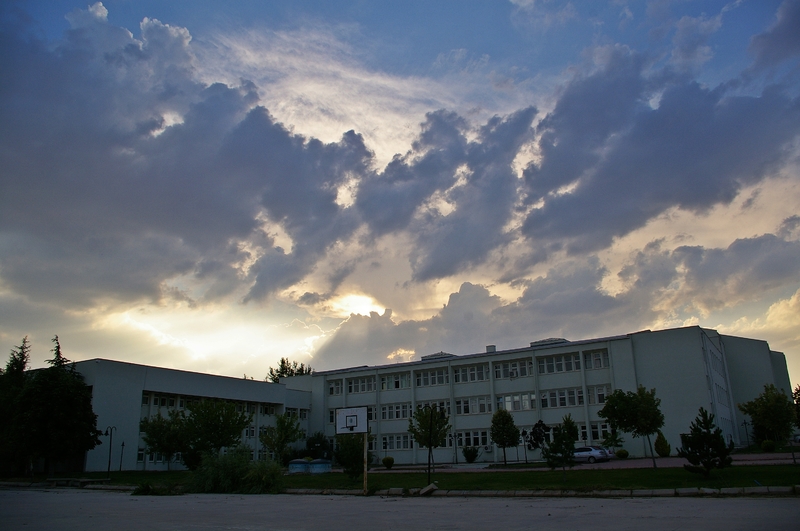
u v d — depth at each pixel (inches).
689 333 2305.6
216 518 664.4
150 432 2132.1
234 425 1967.3
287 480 1574.8
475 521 608.7
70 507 838.5
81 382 2158.0
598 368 2495.1
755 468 1238.9
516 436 2224.4
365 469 1178.6
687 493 914.7
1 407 2150.6
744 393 3038.9
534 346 2741.1
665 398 2299.5
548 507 775.1
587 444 2425.0
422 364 2938.0
